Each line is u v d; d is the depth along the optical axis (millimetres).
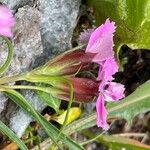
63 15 117
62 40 118
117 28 117
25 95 113
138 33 116
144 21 113
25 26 109
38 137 121
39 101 117
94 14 126
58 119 125
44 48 115
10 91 100
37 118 103
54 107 112
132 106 125
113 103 124
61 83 101
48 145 120
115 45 120
